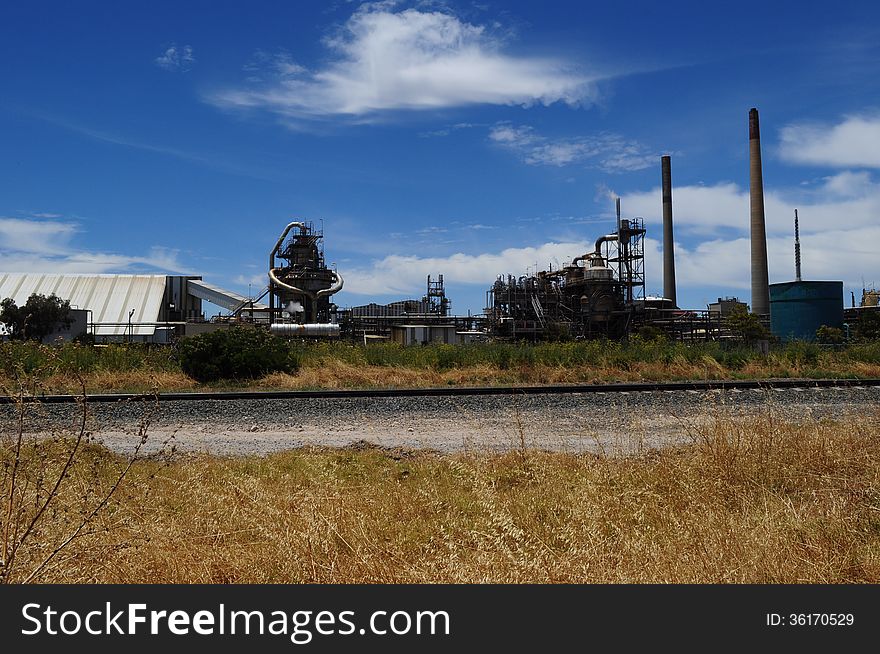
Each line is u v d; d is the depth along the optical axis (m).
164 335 73.19
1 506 3.79
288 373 21.11
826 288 55.62
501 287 69.31
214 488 5.19
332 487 5.02
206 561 3.86
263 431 10.77
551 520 4.68
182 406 13.32
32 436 5.39
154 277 84.88
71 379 17.12
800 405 12.68
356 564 3.71
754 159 84.56
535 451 7.30
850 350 24.45
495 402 13.94
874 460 6.22
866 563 3.96
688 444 7.68
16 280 80.56
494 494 4.98
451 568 3.62
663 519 4.68
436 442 9.52
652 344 24.45
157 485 5.52
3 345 4.96
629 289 73.56
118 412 12.30
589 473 5.73
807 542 4.18
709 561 3.83
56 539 3.79
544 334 64.81
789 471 5.98
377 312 72.69
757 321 63.53
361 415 12.45
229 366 20.47
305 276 68.88
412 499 5.12
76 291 80.31
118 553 3.89
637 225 75.38
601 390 16.31
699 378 20.81
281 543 3.89
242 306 71.75
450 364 22.55
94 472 4.66
